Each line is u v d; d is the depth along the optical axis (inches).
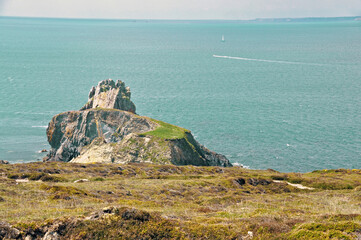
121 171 2839.6
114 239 928.3
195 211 1381.6
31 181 2222.0
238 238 959.6
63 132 4785.9
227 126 5821.9
